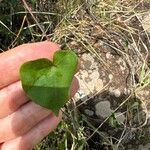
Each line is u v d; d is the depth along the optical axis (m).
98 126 0.35
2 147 0.29
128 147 0.35
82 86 0.36
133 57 0.37
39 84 0.17
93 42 0.38
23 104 0.27
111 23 0.39
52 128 0.30
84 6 0.39
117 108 0.35
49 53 0.26
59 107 0.17
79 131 0.34
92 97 0.35
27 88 0.17
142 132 0.35
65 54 0.18
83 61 0.37
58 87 0.17
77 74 0.36
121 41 0.38
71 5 0.39
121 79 0.36
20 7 0.37
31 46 0.26
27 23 0.37
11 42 0.37
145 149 0.35
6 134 0.29
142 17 0.40
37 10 0.38
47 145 0.34
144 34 0.38
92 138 0.35
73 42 0.38
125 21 0.39
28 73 0.17
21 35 0.37
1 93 0.27
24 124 0.28
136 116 0.35
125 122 0.35
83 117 0.35
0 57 0.26
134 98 0.36
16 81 0.27
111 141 0.34
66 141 0.33
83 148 0.35
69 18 0.39
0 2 0.37
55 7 0.39
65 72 0.18
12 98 0.27
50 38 0.38
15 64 0.26
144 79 0.36
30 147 0.30
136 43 0.38
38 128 0.29
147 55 0.37
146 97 0.36
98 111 0.35
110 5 0.40
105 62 0.37
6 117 0.28
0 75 0.26
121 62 0.37
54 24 0.38
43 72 0.18
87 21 0.39
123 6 0.40
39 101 0.17
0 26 0.37
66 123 0.34
